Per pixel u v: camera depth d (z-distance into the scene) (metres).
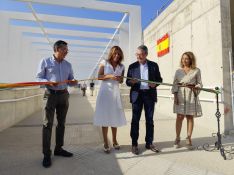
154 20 9.56
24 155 3.59
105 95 3.75
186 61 4.04
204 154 3.68
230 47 5.24
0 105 5.25
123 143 4.34
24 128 5.66
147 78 3.86
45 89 3.28
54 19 12.34
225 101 5.07
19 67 13.13
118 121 3.76
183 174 2.93
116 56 3.79
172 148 4.01
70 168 3.10
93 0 10.83
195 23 6.32
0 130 5.28
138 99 3.86
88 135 4.96
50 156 3.23
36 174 2.90
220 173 2.95
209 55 5.64
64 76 3.39
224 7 5.26
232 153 3.71
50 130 3.25
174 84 3.87
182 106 3.94
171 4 7.86
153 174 2.93
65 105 3.47
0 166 3.15
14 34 12.70
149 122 3.91
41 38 16.33
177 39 7.45
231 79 5.09
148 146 3.95
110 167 3.15
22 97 6.90
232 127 5.06
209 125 5.61
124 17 12.15
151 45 10.02
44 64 3.28
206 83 5.76
